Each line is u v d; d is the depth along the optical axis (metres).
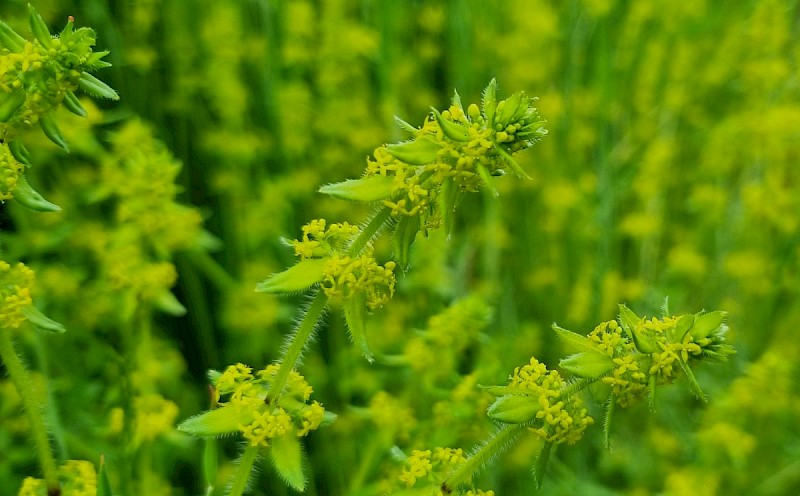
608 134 3.23
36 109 1.00
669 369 0.99
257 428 1.08
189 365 2.55
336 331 2.47
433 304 2.60
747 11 3.56
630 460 2.71
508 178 3.01
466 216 3.04
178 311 1.90
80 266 2.33
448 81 3.30
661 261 3.25
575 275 3.13
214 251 2.74
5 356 1.08
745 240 3.15
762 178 3.14
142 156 2.01
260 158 2.77
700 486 2.42
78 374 2.10
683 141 3.41
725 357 1.00
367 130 2.87
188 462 2.30
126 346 1.90
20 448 1.87
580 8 3.31
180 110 2.67
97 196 2.03
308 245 1.06
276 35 2.91
